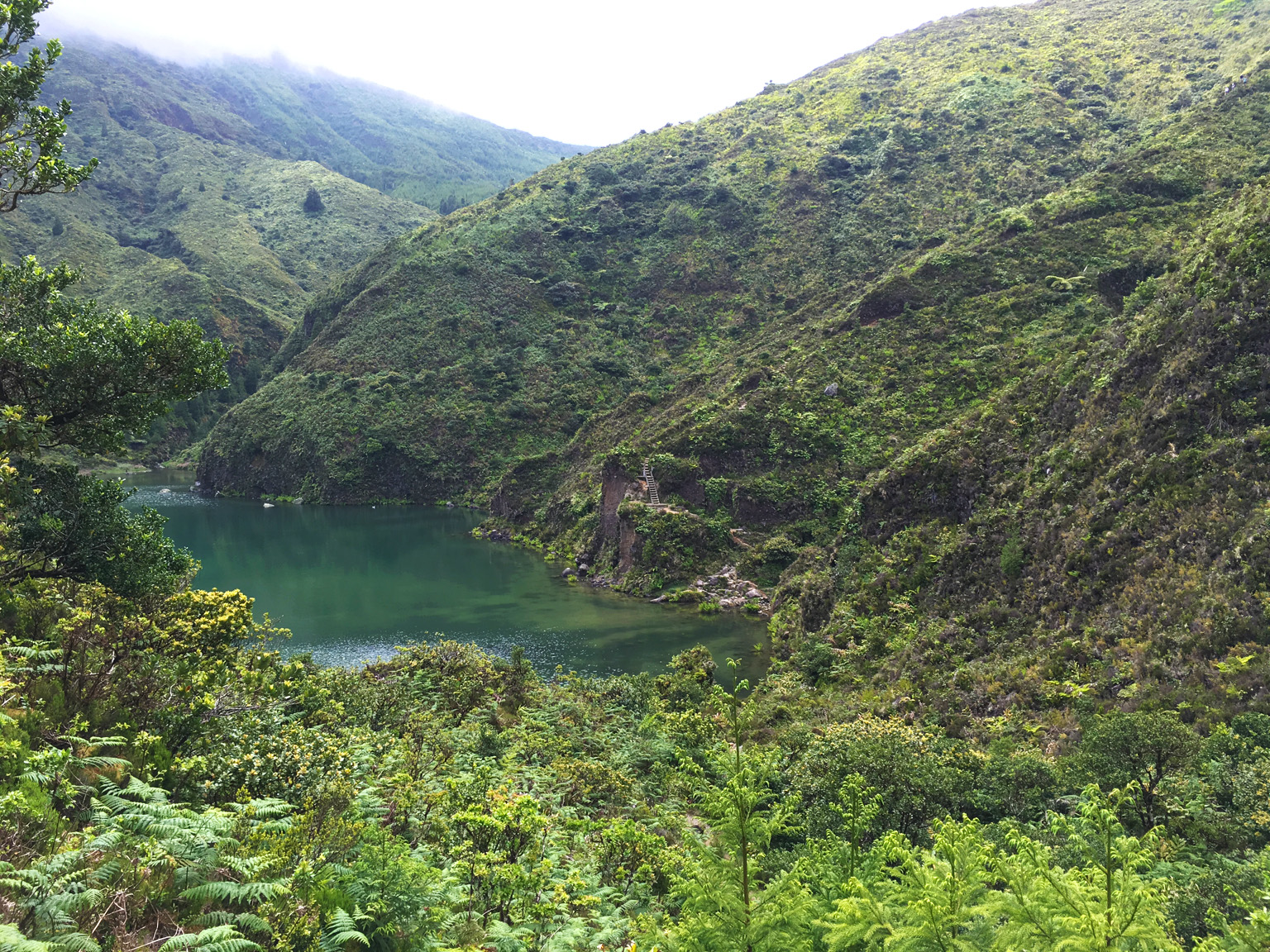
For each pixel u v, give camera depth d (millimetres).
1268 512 22344
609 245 142125
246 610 15180
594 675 38875
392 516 104625
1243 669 19281
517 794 12789
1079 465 30984
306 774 9961
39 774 6441
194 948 5105
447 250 143125
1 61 14828
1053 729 21672
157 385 16109
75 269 16828
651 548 60906
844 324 76125
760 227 130875
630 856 11789
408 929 6930
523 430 117875
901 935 5113
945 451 41250
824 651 35500
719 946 5832
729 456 67188
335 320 140750
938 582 34875
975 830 5746
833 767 16984
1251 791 13914
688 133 167375
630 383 118125
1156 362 30812
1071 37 153500
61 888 5121
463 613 53094
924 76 156375
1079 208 72375
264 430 126438
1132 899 4969
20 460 14219
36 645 9867
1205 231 36656
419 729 18234
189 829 6168
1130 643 23188
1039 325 64375
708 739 23109
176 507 111500
